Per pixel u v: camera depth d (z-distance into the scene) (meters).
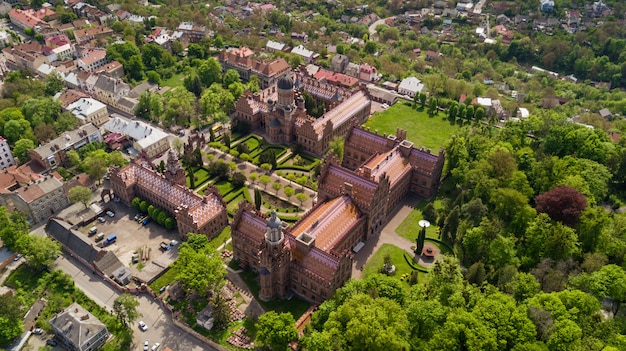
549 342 130.88
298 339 142.75
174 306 161.88
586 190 193.38
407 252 186.00
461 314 135.88
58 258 182.12
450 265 153.50
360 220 180.50
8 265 178.88
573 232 167.75
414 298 147.50
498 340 131.38
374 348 130.50
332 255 154.88
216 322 154.75
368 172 186.00
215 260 158.88
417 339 137.25
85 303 163.00
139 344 150.25
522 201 183.00
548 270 156.12
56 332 150.25
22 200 195.00
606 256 167.12
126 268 174.25
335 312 141.50
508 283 155.12
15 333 148.00
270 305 162.50
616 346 131.25
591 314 142.00
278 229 150.62
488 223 171.75
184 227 186.50
